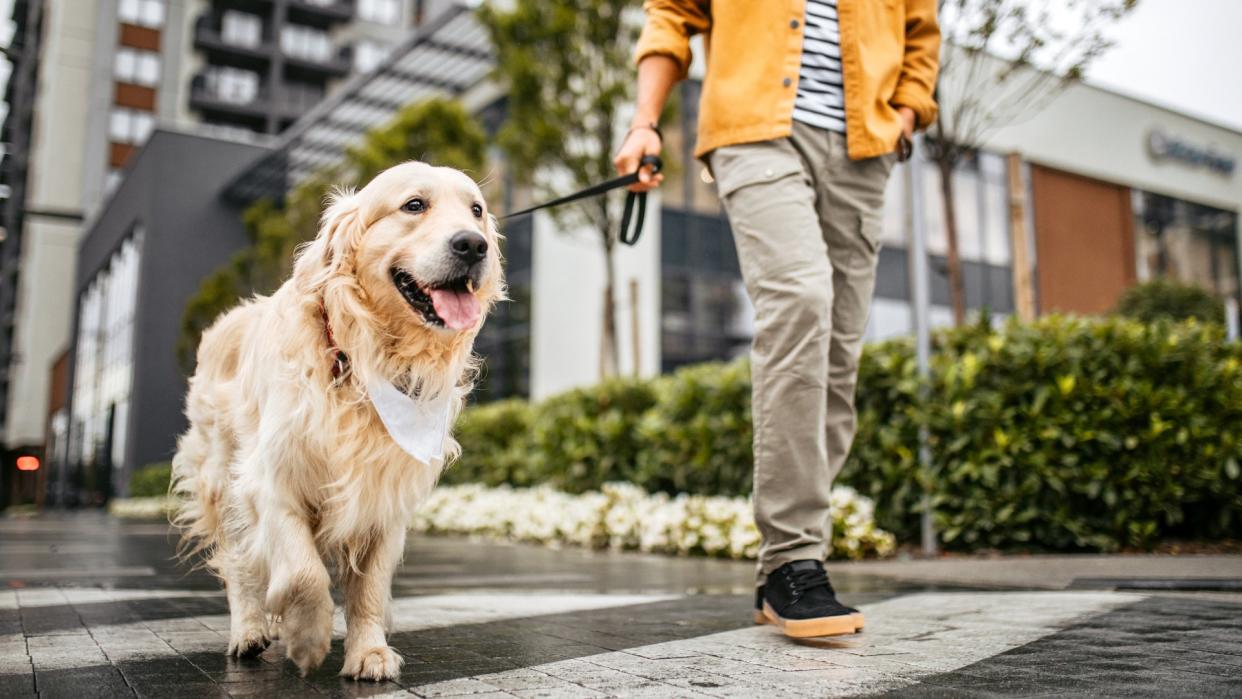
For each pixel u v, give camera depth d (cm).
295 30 3684
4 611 290
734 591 358
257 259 1830
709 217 1581
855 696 159
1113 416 473
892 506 526
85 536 933
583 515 658
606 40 1018
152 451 2131
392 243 212
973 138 651
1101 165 2066
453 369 222
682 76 286
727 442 604
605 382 782
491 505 811
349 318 208
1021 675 175
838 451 267
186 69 3428
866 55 258
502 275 246
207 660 206
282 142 1933
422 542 762
